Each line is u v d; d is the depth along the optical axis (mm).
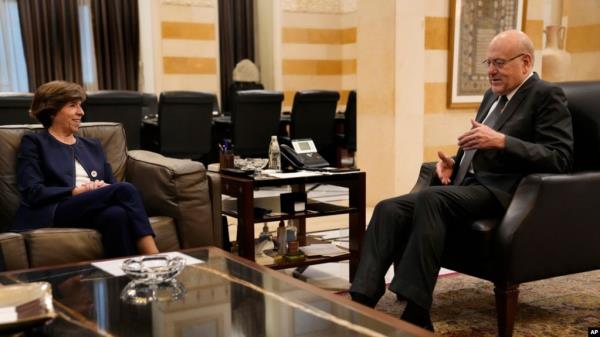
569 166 2465
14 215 2756
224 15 9156
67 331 1423
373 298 2357
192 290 1723
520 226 2275
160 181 2830
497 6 5078
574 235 2424
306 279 3227
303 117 6184
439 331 2393
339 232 4211
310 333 1379
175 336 1382
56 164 2797
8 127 2887
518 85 2615
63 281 1819
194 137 5879
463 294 2871
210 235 2869
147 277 1737
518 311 2635
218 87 8734
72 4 8078
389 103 4992
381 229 2475
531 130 2549
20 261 2328
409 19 4910
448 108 5133
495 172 2572
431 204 2359
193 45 8453
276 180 2885
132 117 5379
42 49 7984
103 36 8273
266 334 1381
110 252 2537
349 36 9492
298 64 9414
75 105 2875
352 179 3074
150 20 8305
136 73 8445
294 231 3055
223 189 3031
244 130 5891
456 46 4969
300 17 9344
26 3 7812
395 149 4984
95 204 2582
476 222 2385
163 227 2729
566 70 5176
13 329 1376
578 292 2893
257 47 9562
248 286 1755
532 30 5297
